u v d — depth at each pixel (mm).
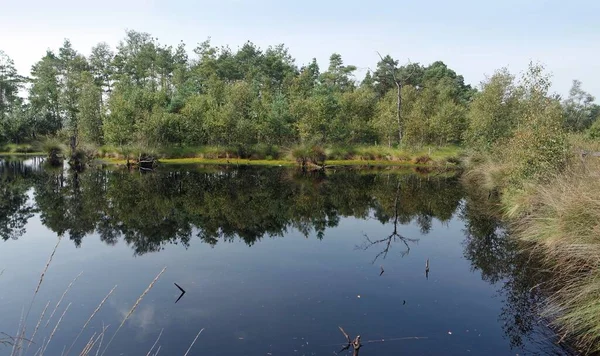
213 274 7969
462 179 23797
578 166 11328
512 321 6000
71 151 29781
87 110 38062
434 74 70688
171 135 35500
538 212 10648
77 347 5234
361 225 12562
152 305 6508
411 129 34781
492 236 11016
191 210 14586
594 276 5844
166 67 58875
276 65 62188
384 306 6504
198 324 5848
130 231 11531
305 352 5086
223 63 59406
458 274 8039
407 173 26828
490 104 24688
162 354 5031
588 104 65125
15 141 46031
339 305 6523
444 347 5227
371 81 67938
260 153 34438
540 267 8320
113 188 19422
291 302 6629
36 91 57594
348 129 39625
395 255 9336
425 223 12852
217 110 36688
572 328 5516
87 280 7648
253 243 10336
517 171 13344
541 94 17203
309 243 10367
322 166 28922
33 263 8648
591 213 7527
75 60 57938
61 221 12719
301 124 35188
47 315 6180
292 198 17328
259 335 5512
